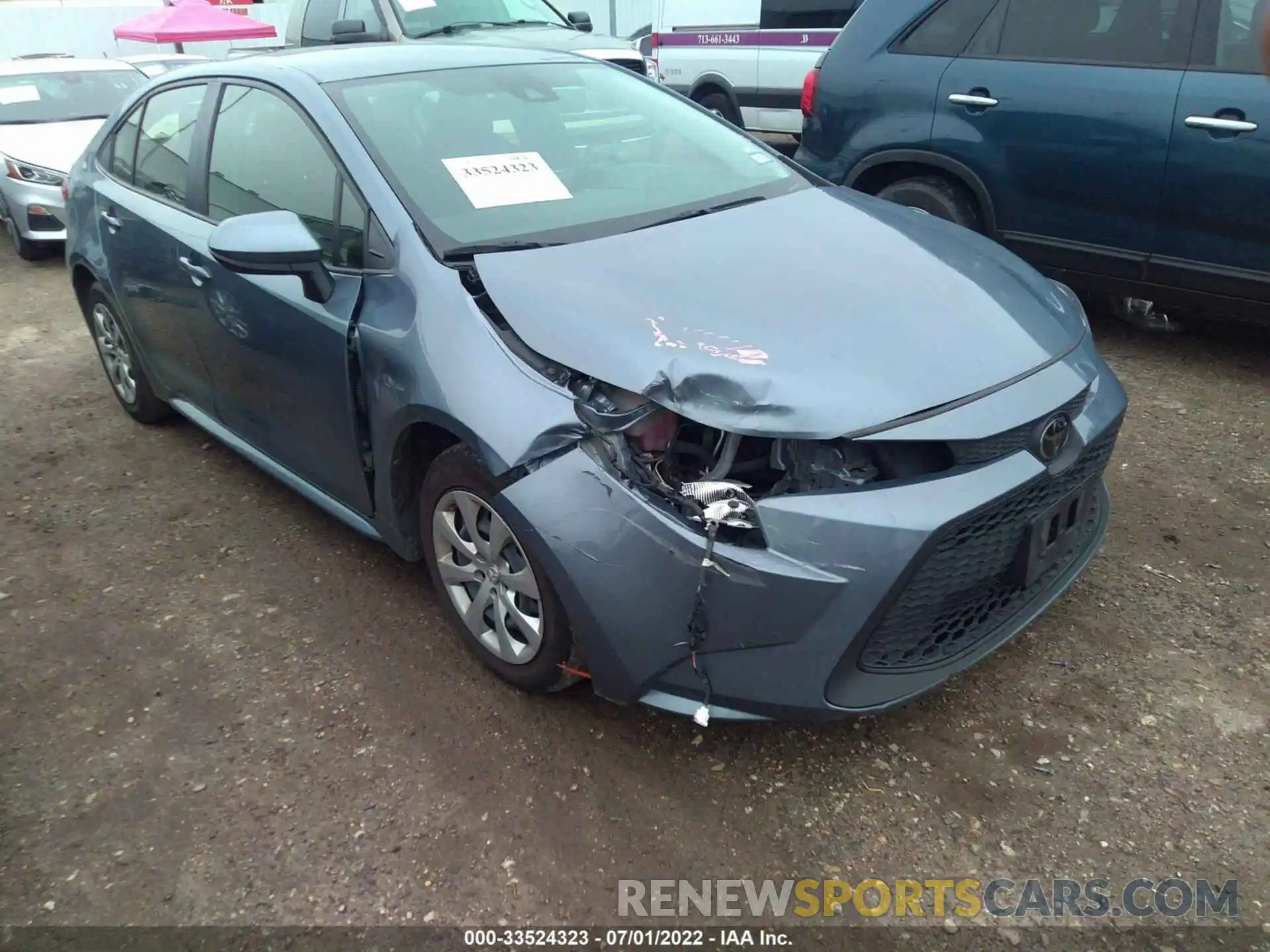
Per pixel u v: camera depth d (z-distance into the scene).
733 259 2.71
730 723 2.62
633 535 2.20
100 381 5.36
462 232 2.79
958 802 2.37
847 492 2.15
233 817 2.40
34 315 6.67
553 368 2.39
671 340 2.31
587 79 3.65
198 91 3.71
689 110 3.80
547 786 2.45
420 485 2.89
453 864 2.25
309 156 3.08
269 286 3.06
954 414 2.22
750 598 2.13
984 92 4.88
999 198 4.94
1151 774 2.41
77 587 3.39
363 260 2.83
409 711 2.72
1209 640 2.86
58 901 2.20
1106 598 3.06
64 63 9.47
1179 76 4.27
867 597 2.11
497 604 2.62
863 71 5.33
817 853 2.25
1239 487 3.64
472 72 3.43
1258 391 4.42
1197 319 5.28
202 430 4.38
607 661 2.32
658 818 2.36
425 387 2.53
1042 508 2.39
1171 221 4.40
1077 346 2.64
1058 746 2.51
